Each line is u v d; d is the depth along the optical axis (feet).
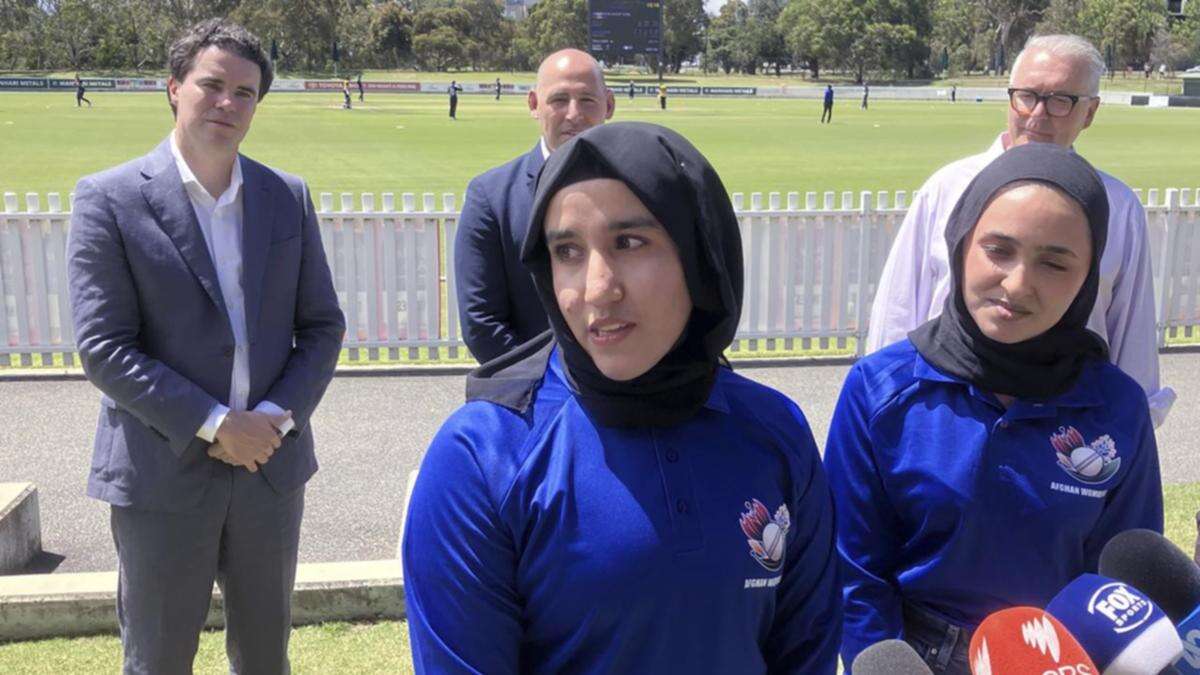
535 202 5.25
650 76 398.62
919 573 7.36
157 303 9.53
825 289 27.86
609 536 5.28
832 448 7.80
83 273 9.34
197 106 9.55
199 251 9.64
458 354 27.63
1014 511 7.06
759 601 5.61
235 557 10.15
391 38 416.87
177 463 9.53
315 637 12.88
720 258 5.14
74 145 95.30
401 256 26.50
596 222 5.02
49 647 12.59
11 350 25.71
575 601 5.34
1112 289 10.43
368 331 26.78
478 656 5.41
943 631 7.29
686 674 5.43
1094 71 11.43
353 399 23.97
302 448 10.48
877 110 207.21
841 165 86.07
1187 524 16.35
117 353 9.27
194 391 9.42
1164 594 5.66
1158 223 28.25
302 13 375.45
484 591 5.42
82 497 18.04
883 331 11.50
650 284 5.03
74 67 347.56
